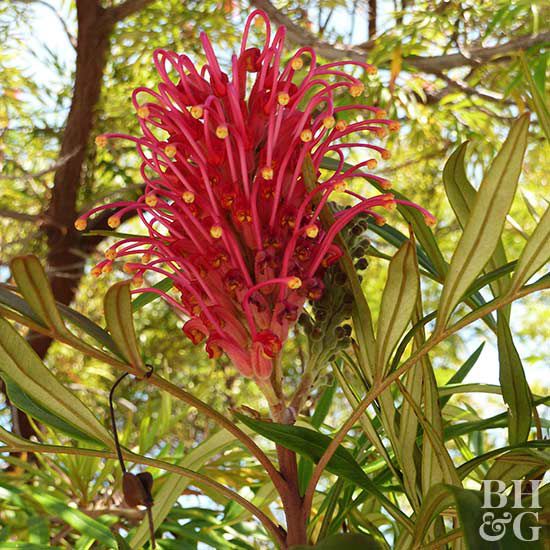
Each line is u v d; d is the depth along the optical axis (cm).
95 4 313
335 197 304
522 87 209
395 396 104
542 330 320
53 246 313
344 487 83
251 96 65
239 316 65
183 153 64
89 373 294
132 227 343
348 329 69
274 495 108
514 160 55
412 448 72
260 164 63
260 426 64
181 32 323
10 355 63
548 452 65
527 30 251
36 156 343
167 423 144
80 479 134
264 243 63
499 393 89
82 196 334
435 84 267
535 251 57
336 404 282
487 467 104
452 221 325
